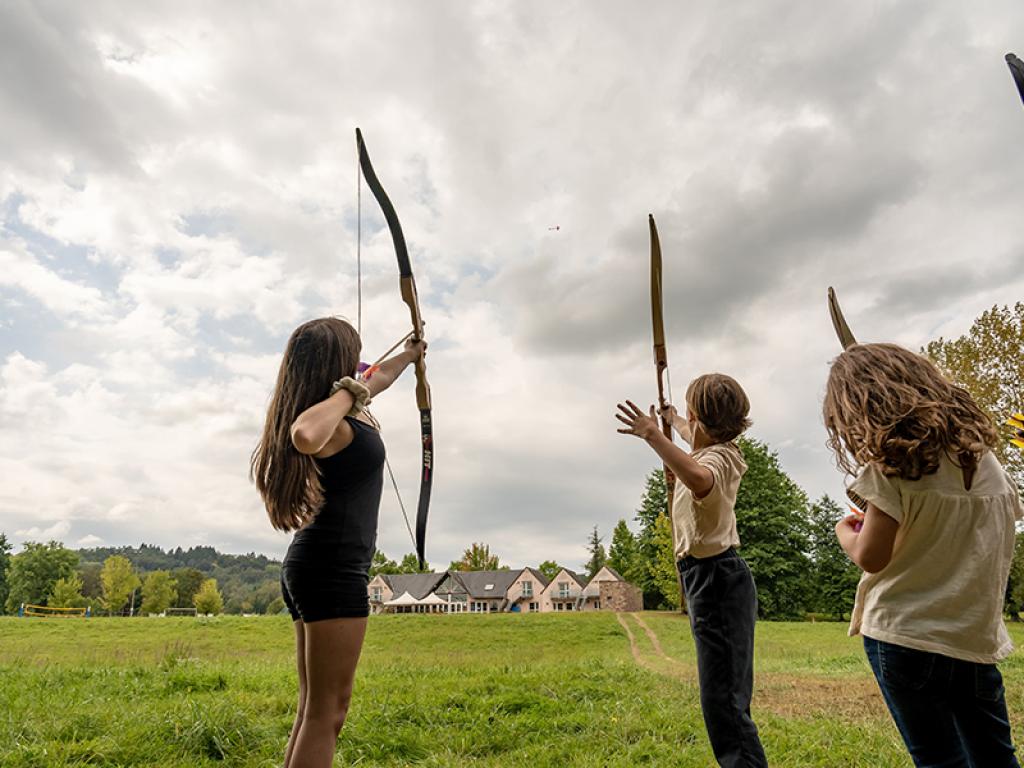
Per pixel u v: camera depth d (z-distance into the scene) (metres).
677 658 13.92
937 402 1.79
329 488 2.12
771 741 4.23
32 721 4.16
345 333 2.32
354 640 2.07
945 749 1.72
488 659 13.42
